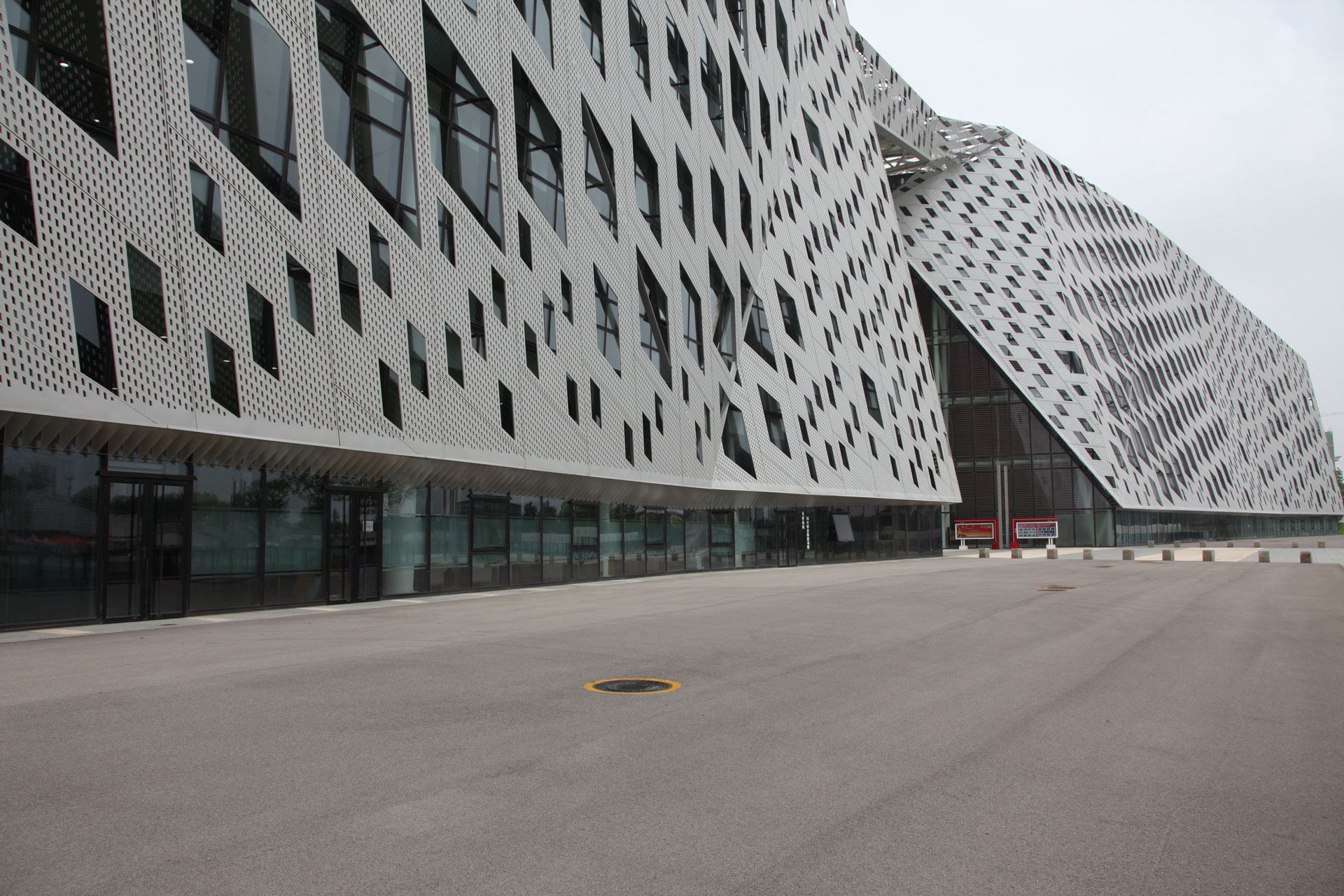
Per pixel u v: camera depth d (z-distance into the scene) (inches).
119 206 600.1
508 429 964.0
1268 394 4960.6
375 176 819.4
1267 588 1027.3
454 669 418.9
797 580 1184.2
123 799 220.2
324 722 304.0
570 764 257.1
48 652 474.0
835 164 2146.9
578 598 888.9
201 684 374.9
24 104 550.3
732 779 246.1
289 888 169.2
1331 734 310.7
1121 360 3282.5
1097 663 467.8
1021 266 3068.4
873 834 205.6
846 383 1943.9
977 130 3270.2
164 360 622.2
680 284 1348.4
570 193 1100.5
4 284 534.0
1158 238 4042.8
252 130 702.5
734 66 1614.2
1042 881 180.4
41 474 598.5
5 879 170.9
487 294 948.6
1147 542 3157.0
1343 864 191.0
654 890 171.6
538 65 1055.6
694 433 1354.6
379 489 858.1
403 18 856.9
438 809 216.2
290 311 722.8
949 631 595.5
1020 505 2982.3
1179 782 251.0
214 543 708.7
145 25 624.4
